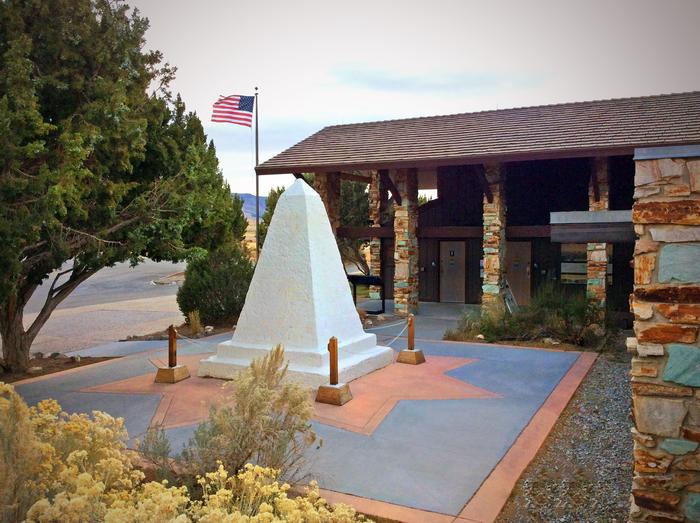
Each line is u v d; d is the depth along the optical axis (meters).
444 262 20.00
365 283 17.66
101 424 4.17
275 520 3.20
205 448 5.07
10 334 10.67
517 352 11.66
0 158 7.85
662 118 14.60
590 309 12.88
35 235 8.02
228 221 20.34
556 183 18.11
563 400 8.23
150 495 3.37
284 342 9.20
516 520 4.92
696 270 4.05
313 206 9.70
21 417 3.29
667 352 4.13
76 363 11.63
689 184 4.06
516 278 18.39
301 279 9.27
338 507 3.94
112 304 24.58
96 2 10.17
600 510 5.05
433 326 15.27
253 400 5.19
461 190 19.78
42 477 3.41
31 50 9.17
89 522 2.96
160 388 8.88
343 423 7.20
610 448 6.52
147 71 11.20
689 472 4.09
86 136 8.74
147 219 11.09
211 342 13.32
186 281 16.97
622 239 5.63
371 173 20.94
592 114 16.11
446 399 8.25
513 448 6.41
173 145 12.15
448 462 6.03
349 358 9.53
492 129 16.58
